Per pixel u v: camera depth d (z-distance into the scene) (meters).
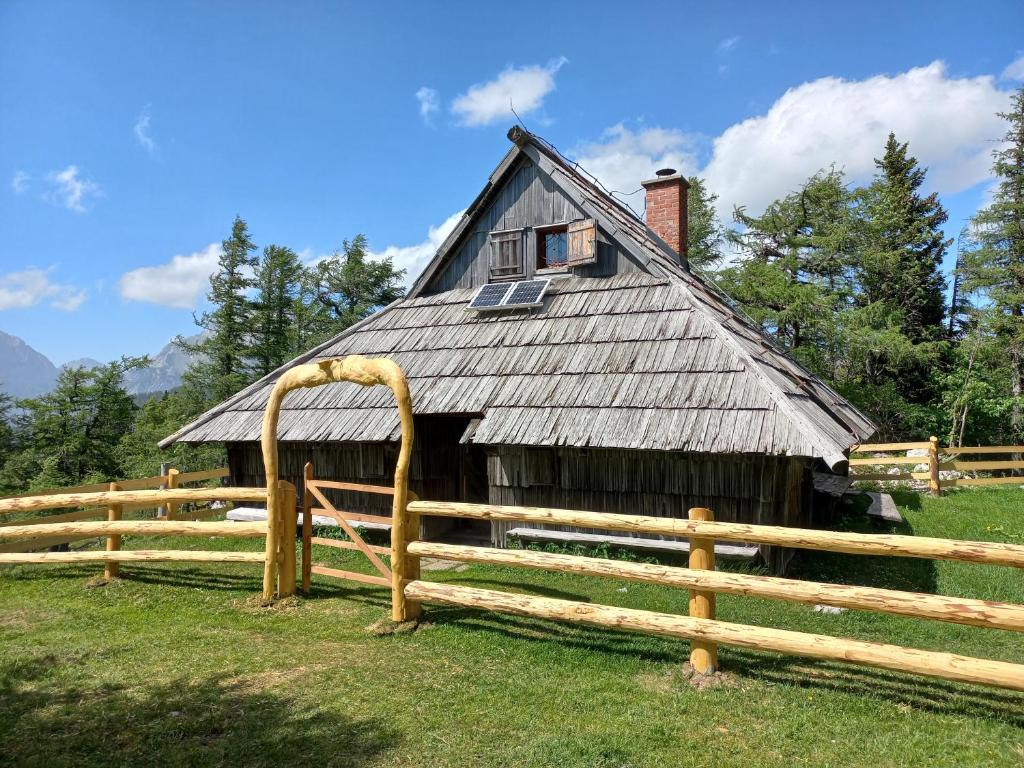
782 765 3.51
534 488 8.78
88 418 28.77
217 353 30.89
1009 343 21.84
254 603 6.20
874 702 4.22
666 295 9.85
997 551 3.75
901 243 27.16
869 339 22.05
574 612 4.84
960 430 22.89
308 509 6.52
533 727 3.88
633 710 4.09
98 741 3.65
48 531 7.02
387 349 11.05
